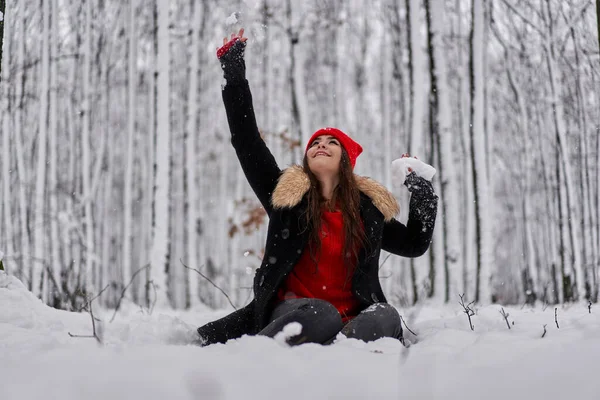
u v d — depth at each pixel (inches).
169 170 379.2
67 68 532.4
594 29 488.7
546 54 459.2
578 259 399.9
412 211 124.3
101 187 690.2
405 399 54.2
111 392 55.1
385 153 628.4
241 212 621.0
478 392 54.7
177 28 587.5
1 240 390.0
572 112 536.1
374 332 101.5
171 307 362.9
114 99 693.9
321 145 119.8
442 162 342.6
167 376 60.1
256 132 124.4
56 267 364.8
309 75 749.3
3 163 384.2
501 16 551.5
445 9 550.6
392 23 597.0
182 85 650.2
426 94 634.8
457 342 97.0
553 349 67.4
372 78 799.7
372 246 116.6
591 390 51.6
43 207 383.2
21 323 122.3
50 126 402.6
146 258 657.0
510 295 570.6
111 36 567.2
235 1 572.7
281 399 54.4
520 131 620.7
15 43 401.4
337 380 59.4
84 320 143.9
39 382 59.9
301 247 114.3
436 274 340.2
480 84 363.9
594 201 514.9
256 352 75.2
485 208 353.4
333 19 623.5
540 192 607.5
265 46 629.0
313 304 102.7
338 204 118.8
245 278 698.2
